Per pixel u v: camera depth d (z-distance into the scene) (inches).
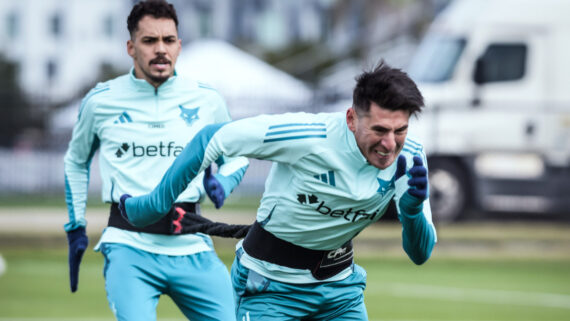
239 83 2935.5
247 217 2299.5
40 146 2903.5
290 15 6727.4
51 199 2901.1
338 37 5738.2
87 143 743.7
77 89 3206.2
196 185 716.0
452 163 2110.0
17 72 5639.8
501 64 2110.0
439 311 1327.5
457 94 2105.1
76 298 1375.5
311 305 639.1
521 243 2066.9
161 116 720.3
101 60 6806.1
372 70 543.2
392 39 5226.4
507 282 1647.4
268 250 629.6
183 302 706.2
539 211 2153.1
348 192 586.6
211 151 583.8
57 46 6806.1
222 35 6633.9
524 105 2092.8
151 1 715.4
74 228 763.4
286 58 5467.5
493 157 2102.6
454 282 1633.9
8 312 1246.9
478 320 1259.2
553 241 2070.6
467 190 2116.1
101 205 2736.2
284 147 577.6
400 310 1331.2
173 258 700.7
